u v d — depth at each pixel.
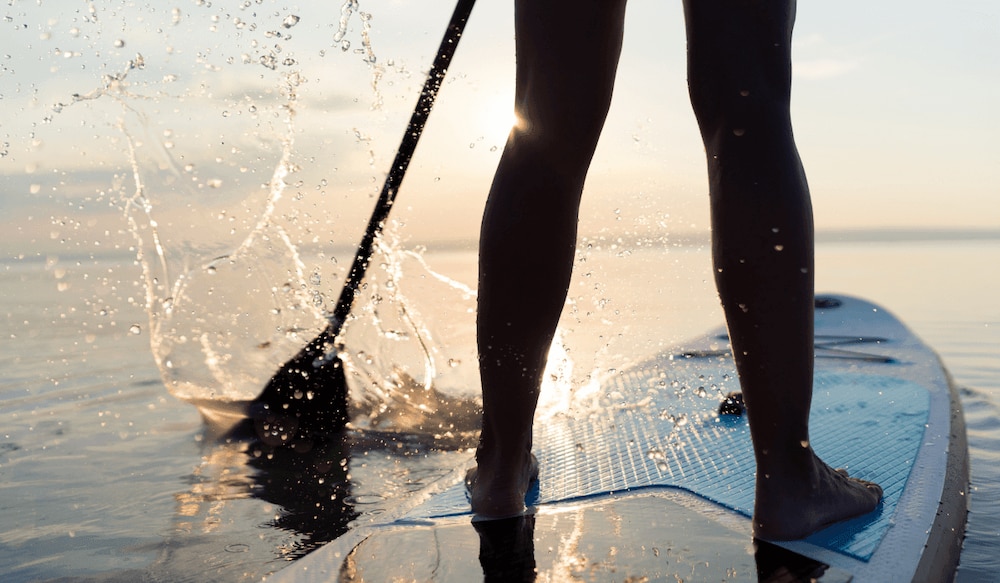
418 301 4.12
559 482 1.32
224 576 1.19
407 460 1.90
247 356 2.40
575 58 1.04
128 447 2.05
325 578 0.95
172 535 1.39
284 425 2.23
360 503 1.57
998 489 1.71
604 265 10.86
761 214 0.94
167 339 2.50
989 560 1.29
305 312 2.43
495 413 1.14
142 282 10.82
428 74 1.75
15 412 2.52
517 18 1.08
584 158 1.07
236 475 1.79
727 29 0.97
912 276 10.20
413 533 1.10
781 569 0.92
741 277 0.95
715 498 1.18
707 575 0.91
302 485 1.70
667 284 7.53
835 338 2.89
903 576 0.89
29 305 7.32
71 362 3.62
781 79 0.97
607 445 1.55
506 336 1.09
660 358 2.67
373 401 2.43
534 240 1.06
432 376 2.76
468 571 0.95
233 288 2.59
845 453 1.41
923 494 1.17
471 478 1.33
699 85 0.99
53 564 1.26
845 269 12.23
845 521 1.07
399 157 1.98
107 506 1.57
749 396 0.99
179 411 2.49
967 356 3.69
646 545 1.01
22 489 1.70
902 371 2.22
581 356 3.61
